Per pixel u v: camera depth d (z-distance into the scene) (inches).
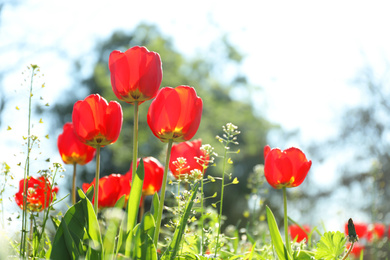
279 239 66.7
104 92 799.1
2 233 62.3
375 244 137.3
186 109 61.5
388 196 449.7
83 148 85.0
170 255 58.3
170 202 94.3
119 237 56.8
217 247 75.1
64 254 55.5
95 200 62.1
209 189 686.5
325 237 70.5
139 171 58.9
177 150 89.4
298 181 70.9
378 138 622.5
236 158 880.3
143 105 723.4
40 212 74.5
